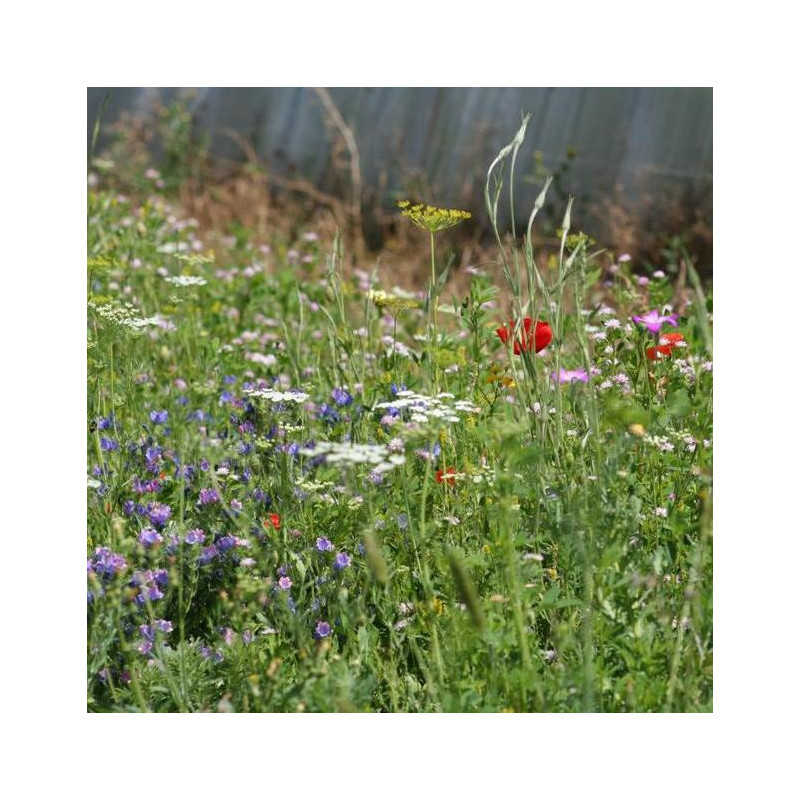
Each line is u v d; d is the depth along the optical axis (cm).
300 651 300
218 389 437
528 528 329
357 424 379
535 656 297
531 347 340
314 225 939
